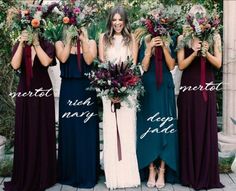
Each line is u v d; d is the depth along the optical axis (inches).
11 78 249.6
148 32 186.7
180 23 183.5
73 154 195.0
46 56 180.9
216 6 248.5
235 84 222.5
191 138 190.4
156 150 189.9
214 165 190.5
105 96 185.2
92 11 188.5
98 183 197.9
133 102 186.9
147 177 199.6
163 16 181.9
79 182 193.8
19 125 184.5
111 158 189.3
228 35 220.7
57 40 193.3
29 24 177.8
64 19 181.0
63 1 188.2
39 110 185.5
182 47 185.0
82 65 189.9
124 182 190.4
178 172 194.7
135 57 189.0
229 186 191.9
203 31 181.6
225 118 226.2
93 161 193.6
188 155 190.5
